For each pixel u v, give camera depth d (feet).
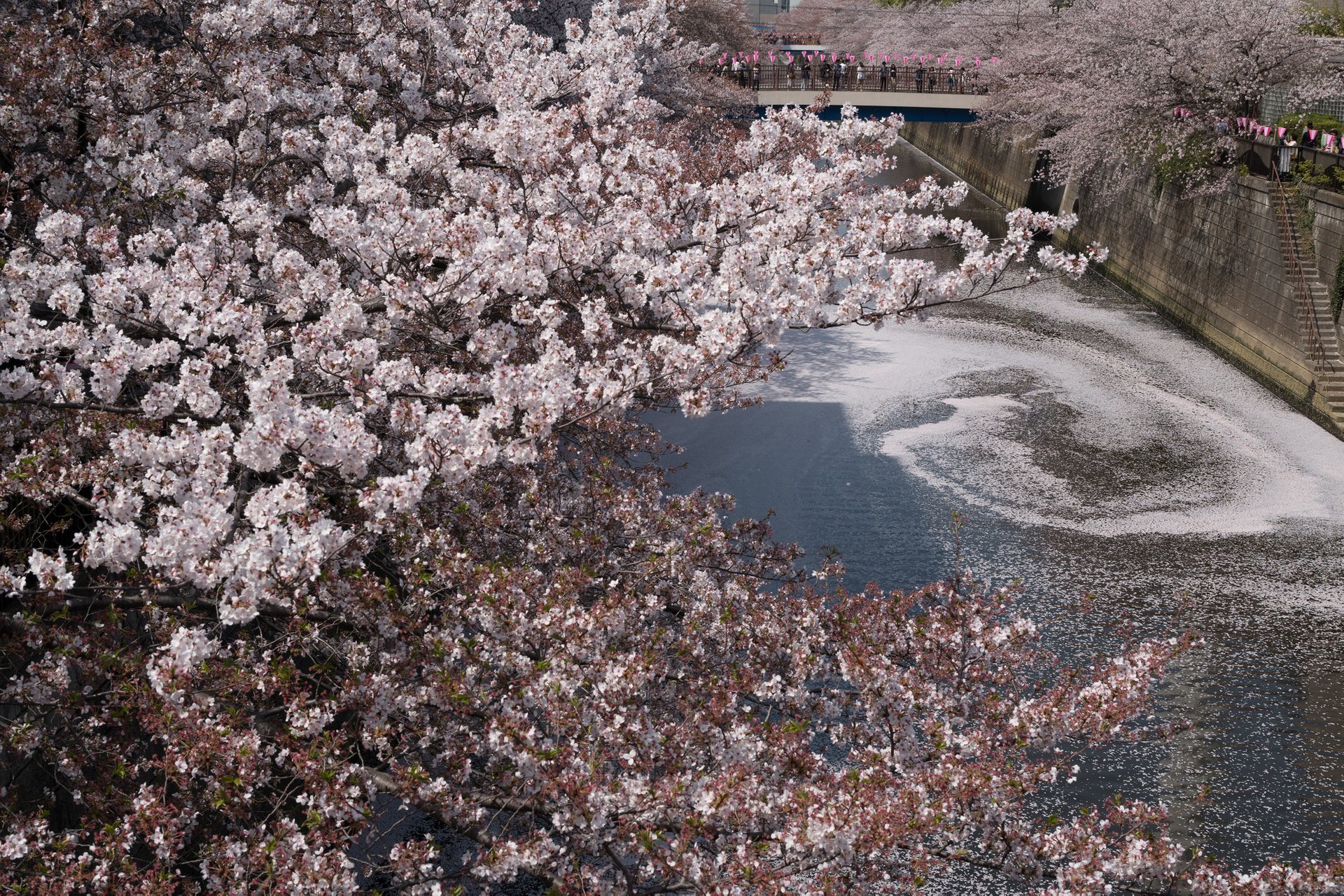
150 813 16.22
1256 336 92.17
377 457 24.23
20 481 19.26
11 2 35.04
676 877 17.89
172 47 36.29
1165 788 42.29
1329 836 40.04
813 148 33.01
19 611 20.49
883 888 18.76
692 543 26.08
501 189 27.37
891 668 20.85
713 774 18.63
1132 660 22.89
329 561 18.65
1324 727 46.42
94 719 18.97
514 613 19.21
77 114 29.89
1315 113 95.35
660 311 24.98
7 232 24.36
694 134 54.90
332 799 16.72
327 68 36.14
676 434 75.82
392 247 24.47
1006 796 20.20
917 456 74.54
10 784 20.99
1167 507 67.97
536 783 17.94
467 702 18.17
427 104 37.50
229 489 17.84
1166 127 103.81
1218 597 57.16
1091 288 122.72
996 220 161.17
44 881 15.17
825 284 23.21
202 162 30.07
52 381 18.28
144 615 23.38
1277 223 88.43
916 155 236.02
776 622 23.43
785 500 66.33
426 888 17.65
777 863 17.87
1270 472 73.36
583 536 25.91
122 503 17.66
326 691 20.36
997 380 91.30
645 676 19.20
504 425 19.61
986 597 26.32
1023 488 70.13
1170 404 86.28
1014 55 137.18
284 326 24.94
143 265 21.09
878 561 59.21
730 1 141.38
